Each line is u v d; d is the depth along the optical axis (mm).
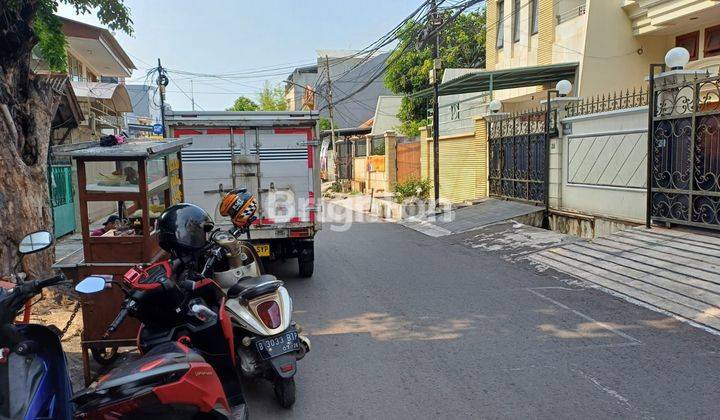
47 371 2611
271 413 4242
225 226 8656
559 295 7129
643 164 9844
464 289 7723
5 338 2566
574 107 12367
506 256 9828
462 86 17469
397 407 4215
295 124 8766
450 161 18734
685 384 4355
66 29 17859
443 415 4043
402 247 11680
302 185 8836
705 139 8273
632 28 15375
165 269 3768
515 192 14547
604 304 6602
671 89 8875
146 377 2707
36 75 7203
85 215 4562
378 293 7730
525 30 18625
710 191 8188
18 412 2387
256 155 8750
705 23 14008
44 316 6090
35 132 6676
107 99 16797
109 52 20391
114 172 4781
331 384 4695
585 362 4895
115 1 8742
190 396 2869
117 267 4582
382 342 5688
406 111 31094
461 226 13359
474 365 4957
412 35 19766
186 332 3766
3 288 2881
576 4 16797
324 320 6555
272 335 4250
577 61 15469
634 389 4316
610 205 10766
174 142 5160
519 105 20422
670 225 9109
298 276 9070
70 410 2625
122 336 4625
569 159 12109
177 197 6363
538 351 5219
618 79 15500
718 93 8125
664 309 6191
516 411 4043
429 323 6246
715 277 6684
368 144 27219
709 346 5090
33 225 6230
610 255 8508
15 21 6340
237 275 5148
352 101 44312
